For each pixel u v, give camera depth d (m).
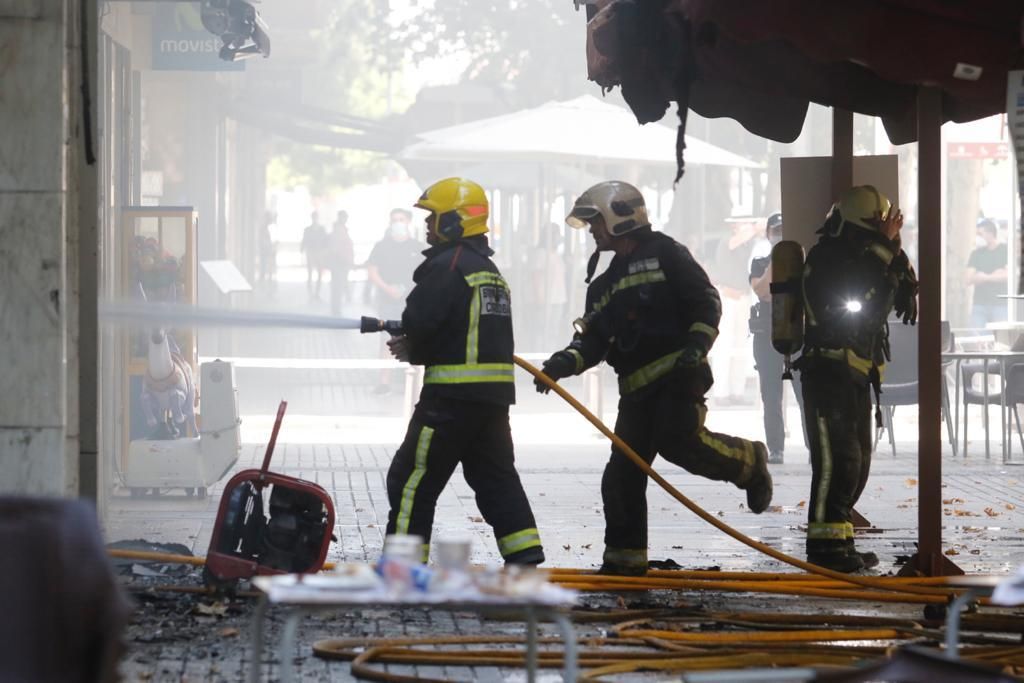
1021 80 11.28
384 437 26.98
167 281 19.27
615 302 13.24
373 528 16.20
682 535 16.56
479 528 16.55
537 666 9.73
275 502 11.45
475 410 12.23
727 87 16.02
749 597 12.90
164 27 23.12
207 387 18.20
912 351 23.97
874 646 10.52
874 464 23.88
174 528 15.89
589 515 17.80
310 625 11.10
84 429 12.16
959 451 26.16
